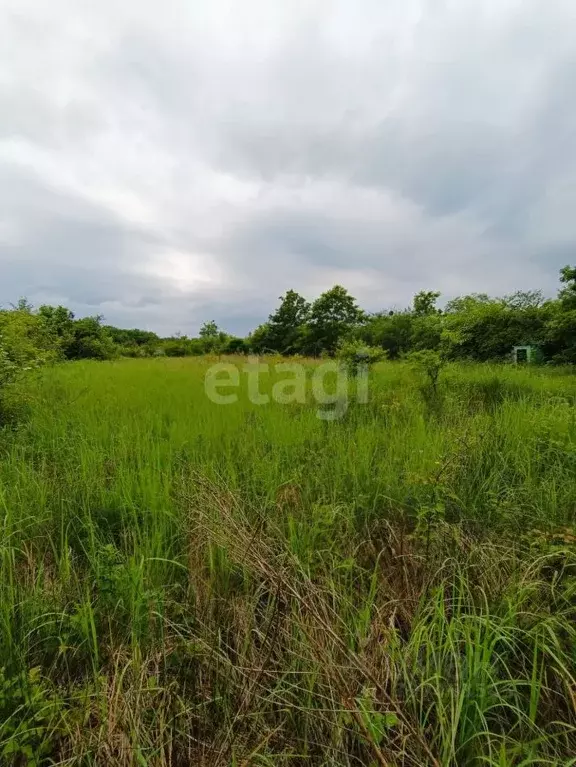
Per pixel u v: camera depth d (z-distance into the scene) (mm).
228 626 2137
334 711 1496
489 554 2473
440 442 4164
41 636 1981
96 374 11328
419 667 1789
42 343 12258
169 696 1618
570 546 2273
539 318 16109
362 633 1902
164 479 3379
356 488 3352
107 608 2092
